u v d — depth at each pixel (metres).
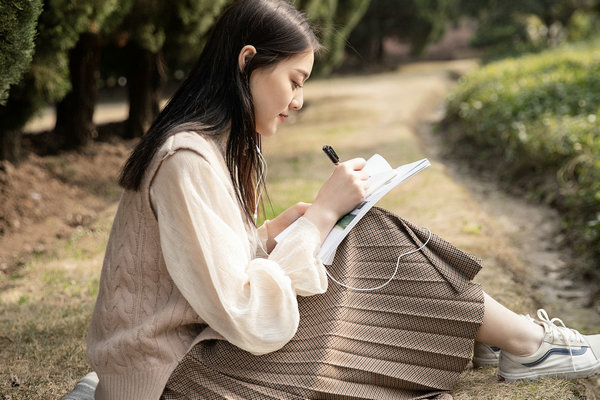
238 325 1.65
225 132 1.79
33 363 2.62
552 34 29.59
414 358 1.88
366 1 14.55
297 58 1.77
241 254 1.69
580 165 5.61
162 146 1.67
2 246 4.66
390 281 1.87
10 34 2.44
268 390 1.74
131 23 7.18
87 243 4.78
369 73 25.95
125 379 1.77
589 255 4.20
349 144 8.93
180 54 8.15
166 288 1.77
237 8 1.79
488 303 2.00
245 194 1.93
